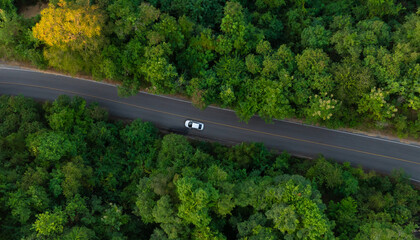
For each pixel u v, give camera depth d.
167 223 48.72
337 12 73.38
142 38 62.56
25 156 56.47
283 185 49.94
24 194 50.66
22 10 81.81
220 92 63.19
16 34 64.88
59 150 55.88
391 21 69.94
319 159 60.91
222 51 63.81
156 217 48.44
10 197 50.22
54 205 52.31
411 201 56.88
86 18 57.03
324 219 46.06
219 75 63.12
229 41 62.50
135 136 65.00
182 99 71.94
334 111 60.69
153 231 53.06
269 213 47.31
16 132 60.78
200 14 70.75
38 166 55.69
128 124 71.62
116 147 65.69
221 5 76.94
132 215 56.25
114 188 59.38
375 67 58.59
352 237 51.16
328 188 58.75
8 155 56.38
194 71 65.81
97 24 57.69
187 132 71.44
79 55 62.22
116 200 58.28
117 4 60.56
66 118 62.22
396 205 55.69
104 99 72.44
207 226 48.38
